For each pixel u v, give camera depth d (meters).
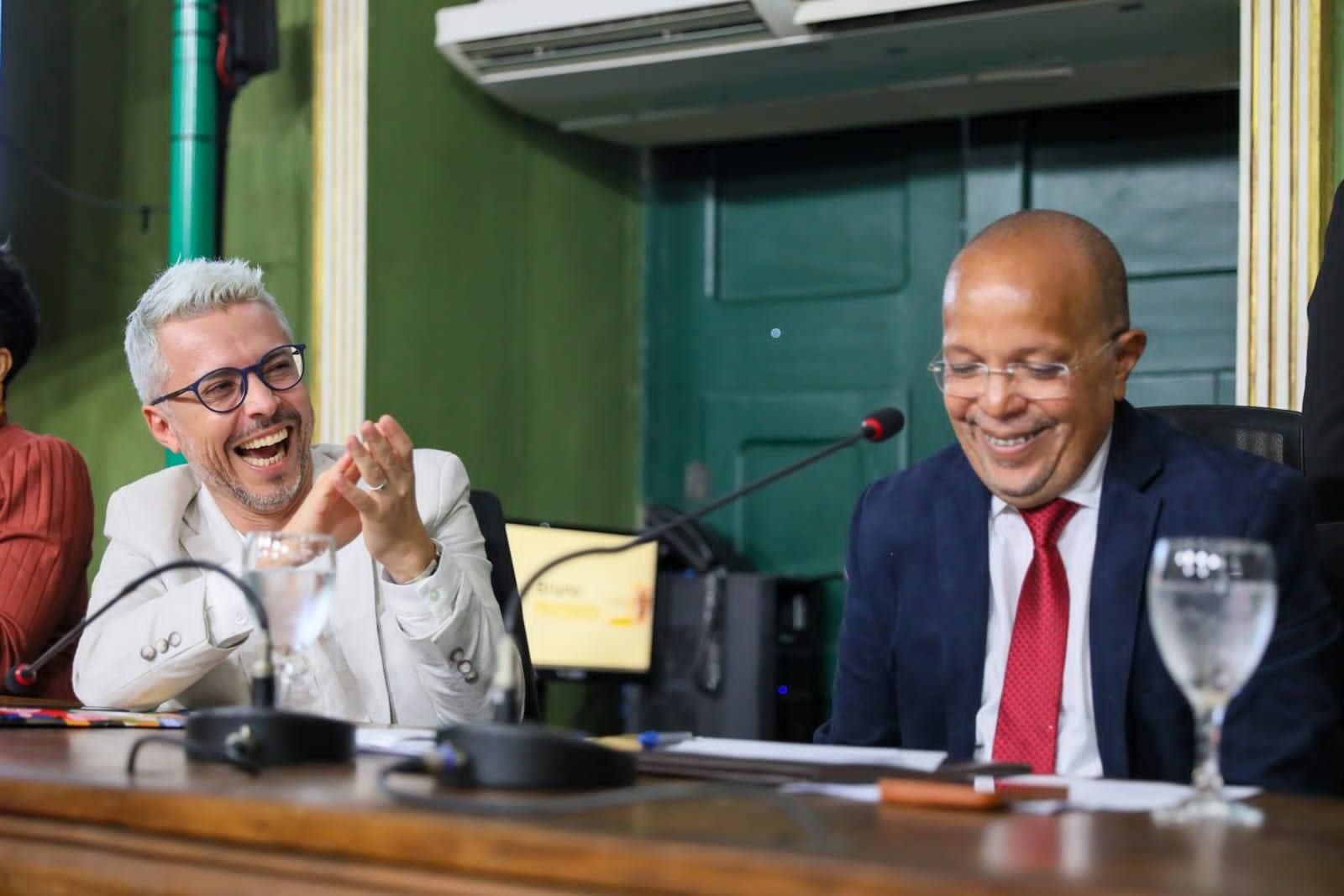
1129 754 1.49
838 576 4.31
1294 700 1.41
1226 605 0.98
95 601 1.97
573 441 4.38
